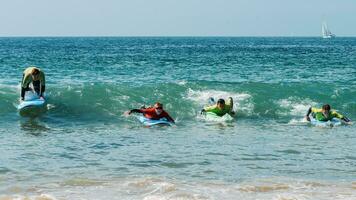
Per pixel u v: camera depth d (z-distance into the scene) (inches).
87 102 1089.4
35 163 593.9
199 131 869.8
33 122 914.7
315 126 951.6
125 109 1069.8
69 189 476.7
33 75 1032.2
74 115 1002.1
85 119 967.6
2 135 780.0
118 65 2214.6
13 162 594.9
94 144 725.3
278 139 797.9
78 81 1501.0
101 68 2016.5
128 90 1179.3
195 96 1195.3
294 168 595.8
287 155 671.8
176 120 998.4
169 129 886.4
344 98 1246.3
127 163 605.3
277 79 1663.4
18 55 3127.5
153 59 2834.6
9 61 2375.7
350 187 501.4
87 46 6018.7
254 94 1224.8
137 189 478.0
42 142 730.8
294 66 2305.6
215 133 850.8
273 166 603.8
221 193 468.8
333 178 546.6
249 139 792.3
